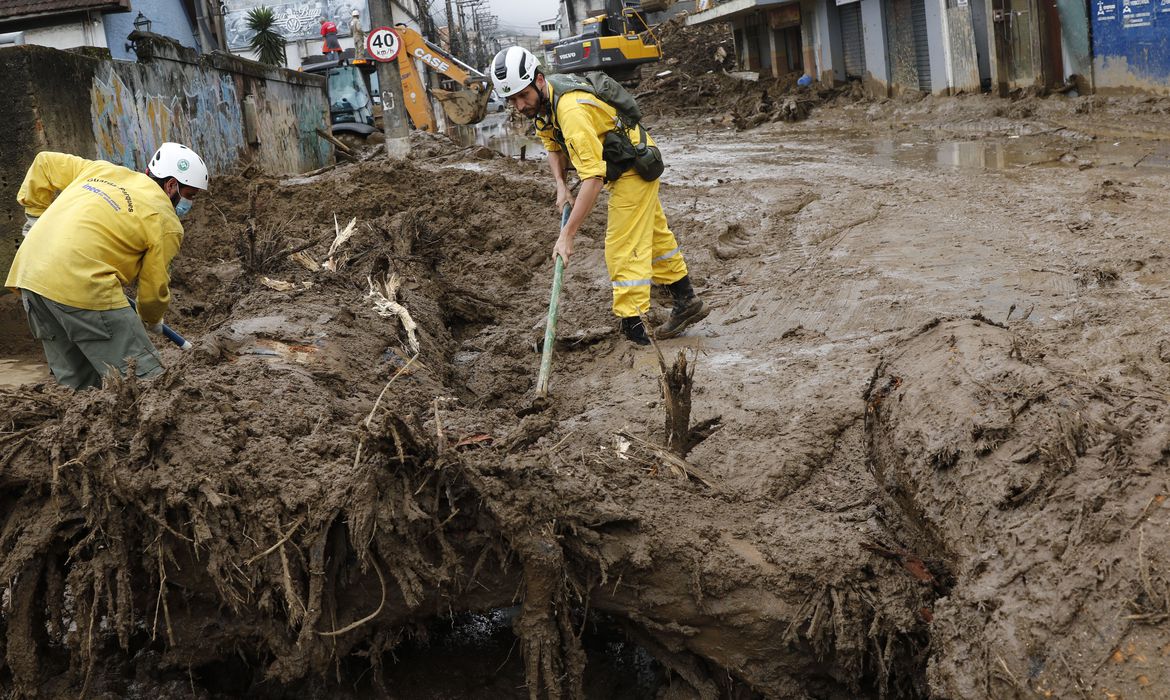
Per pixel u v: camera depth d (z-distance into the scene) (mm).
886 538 3354
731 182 12141
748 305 6746
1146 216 7773
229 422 3516
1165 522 2383
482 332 7031
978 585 2623
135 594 3297
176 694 3385
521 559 3084
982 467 2914
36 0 19234
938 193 9922
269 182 10766
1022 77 18609
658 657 3371
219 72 15078
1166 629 2223
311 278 6172
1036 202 8898
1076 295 5938
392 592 3205
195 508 3123
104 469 3109
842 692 3209
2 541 3211
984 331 3561
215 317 6148
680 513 3547
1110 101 16375
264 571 3123
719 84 30359
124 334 4750
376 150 19719
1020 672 2369
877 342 5555
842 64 25891
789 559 3275
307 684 3500
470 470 3059
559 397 5531
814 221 9094
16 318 7832
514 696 3408
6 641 3311
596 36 32688
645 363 5863
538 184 10789
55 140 8508
